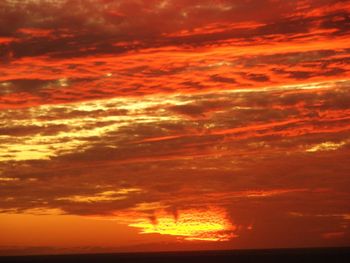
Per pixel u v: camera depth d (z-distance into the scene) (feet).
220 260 379.55
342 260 338.54
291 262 333.21
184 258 425.28
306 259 357.82
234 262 358.23
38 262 422.00
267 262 342.23
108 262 404.98
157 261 397.60
